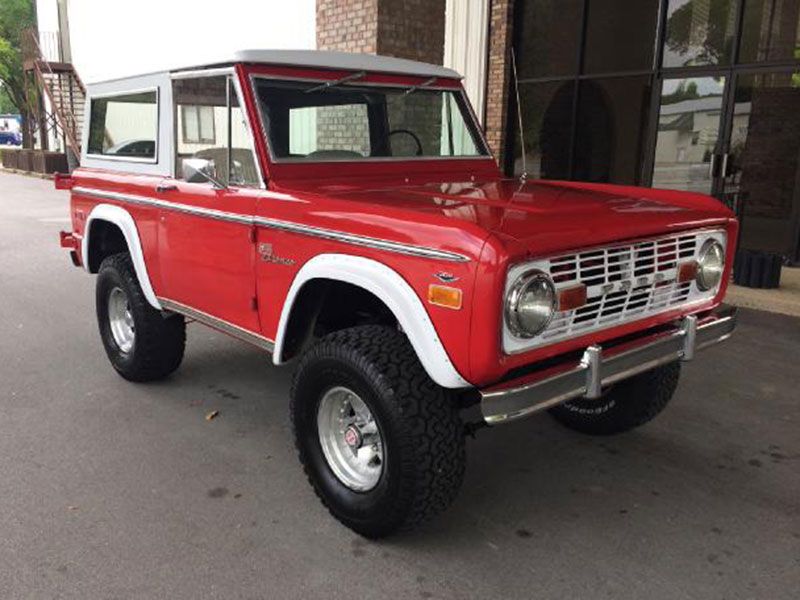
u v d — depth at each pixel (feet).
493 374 8.68
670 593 9.37
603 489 12.11
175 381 16.89
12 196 59.77
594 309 9.77
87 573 9.65
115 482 12.10
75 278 28.32
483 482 12.34
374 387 9.57
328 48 32.86
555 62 35.32
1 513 11.08
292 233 10.85
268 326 11.79
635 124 33.35
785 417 15.10
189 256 13.34
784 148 29.12
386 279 9.36
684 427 14.60
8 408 15.20
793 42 28.12
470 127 14.84
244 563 9.92
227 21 52.75
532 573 9.78
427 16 31.68
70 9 79.46
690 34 30.89
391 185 12.50
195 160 11.72
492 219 9.12
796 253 29.25
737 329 21.39
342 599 9.21
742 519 11.19
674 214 10.70
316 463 10.95
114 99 15.64
